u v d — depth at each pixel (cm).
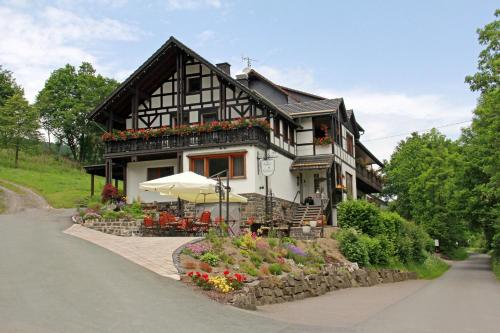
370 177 4647
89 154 7238
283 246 1909
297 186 3428
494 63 2859
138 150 3055
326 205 3209
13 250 1553
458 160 3412
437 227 4916
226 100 3111
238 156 2877
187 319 967
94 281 1185
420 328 1089
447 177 4462
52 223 2428
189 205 2902
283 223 2869
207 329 909
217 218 2425
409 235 3256
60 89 6888
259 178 2866
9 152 6016
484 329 1094
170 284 1223
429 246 4409
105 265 1366
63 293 1066
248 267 1485
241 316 1071
